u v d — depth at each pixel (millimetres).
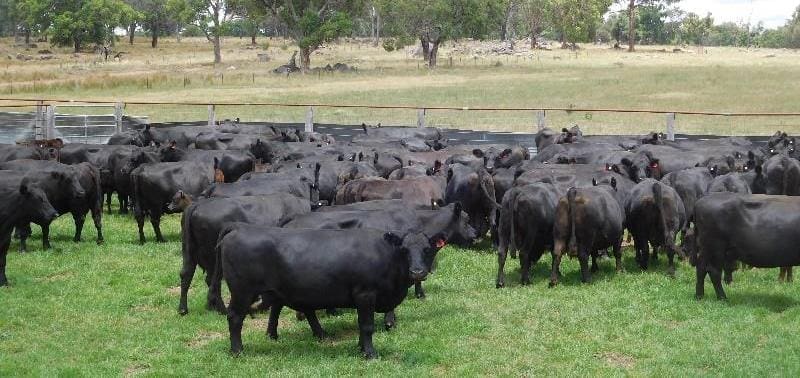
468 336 11766
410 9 85938
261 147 23891
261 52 119438
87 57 112000
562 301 13297
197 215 12695
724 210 12648
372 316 10547
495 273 15359
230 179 21047
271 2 83500
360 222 12594
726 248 12836
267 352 11031
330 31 79688
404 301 13500
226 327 12156
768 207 12422
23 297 13672
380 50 125938
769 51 137000
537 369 10430
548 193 14492
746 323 11953
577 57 107812
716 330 11688
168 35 166750
